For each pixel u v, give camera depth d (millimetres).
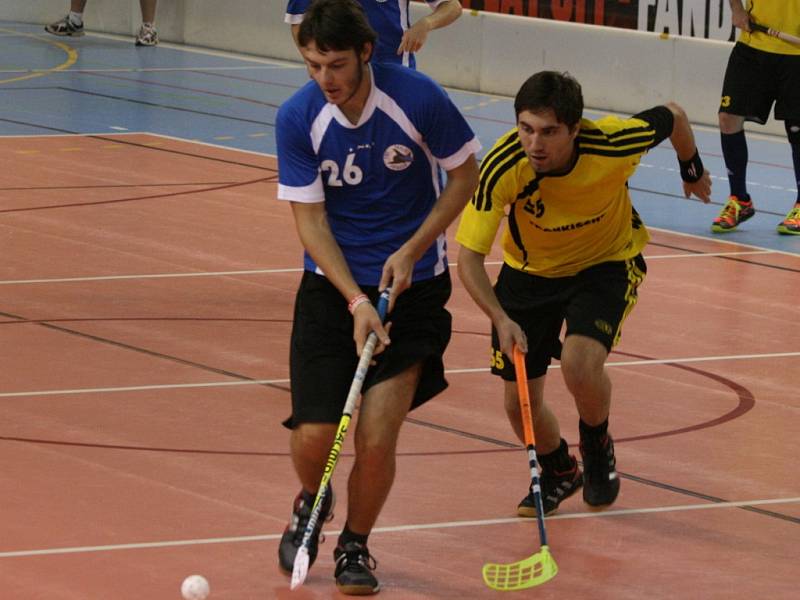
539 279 15117
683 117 15367
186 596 12375
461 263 14289
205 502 15266
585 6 49438
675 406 19516
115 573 13289
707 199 16594
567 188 14141
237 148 40375
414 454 17125
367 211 13094
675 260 29234
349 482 13219
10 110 44906
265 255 28031
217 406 18688
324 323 13273
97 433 17422
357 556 13227
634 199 35781
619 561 14141
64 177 35000
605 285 14930
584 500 15570
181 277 25922
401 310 13172
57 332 22016
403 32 21469
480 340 22703
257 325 22938
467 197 13016
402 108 12711
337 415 13062
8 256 26875
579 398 14820
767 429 18641
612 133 14172
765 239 31703
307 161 12898
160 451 16859
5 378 19562
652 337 23234
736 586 13586
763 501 16031
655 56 47688
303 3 21531
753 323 24375
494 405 19219
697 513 15594
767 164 41062
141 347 21391
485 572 12516
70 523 14508
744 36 31875
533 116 13422
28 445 16875
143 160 37812
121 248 27984
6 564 13391
